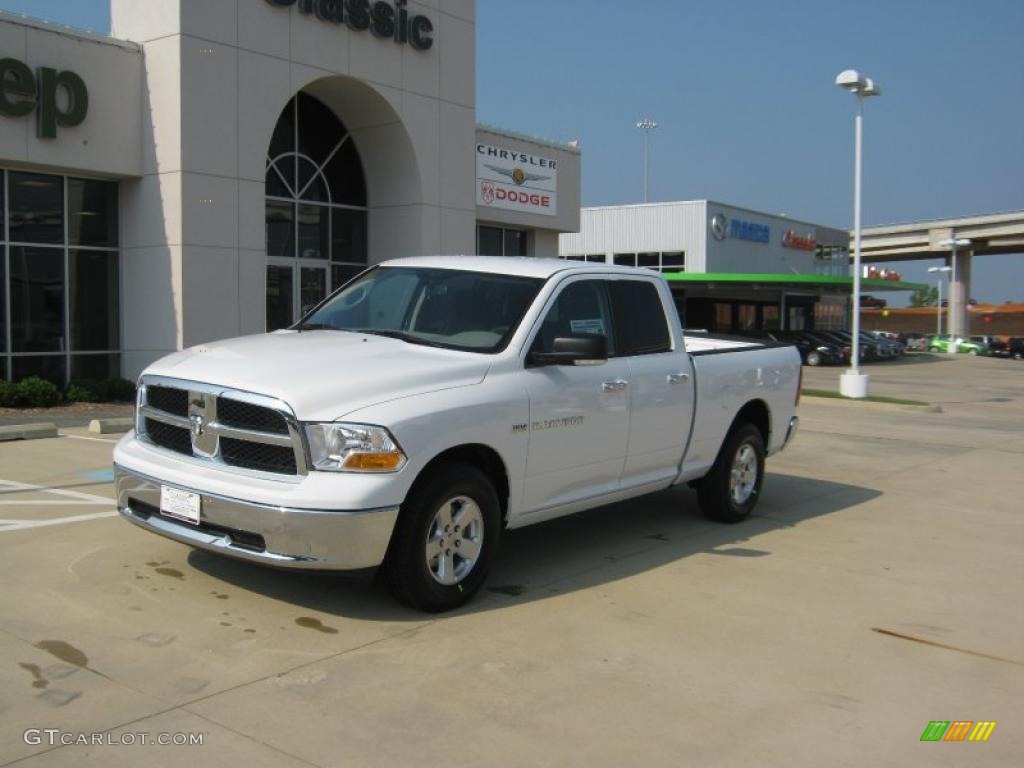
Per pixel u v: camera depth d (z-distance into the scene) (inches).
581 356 224.5
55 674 167.8
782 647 198.8
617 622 209.6
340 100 802.2
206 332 649.0
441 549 207.2
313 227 816.9
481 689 170.1
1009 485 420.2
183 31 627.5
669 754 149.1
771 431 333.1
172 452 213.0
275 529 186.5
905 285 2089.1
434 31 829.8
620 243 1934.1
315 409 190.5
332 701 162.1
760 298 2026.3
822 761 149.3
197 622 195.6
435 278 255.4
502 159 954.7
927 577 258.4
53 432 455.8
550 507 238.7
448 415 203.3
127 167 644.1
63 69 605.9
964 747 156.3
